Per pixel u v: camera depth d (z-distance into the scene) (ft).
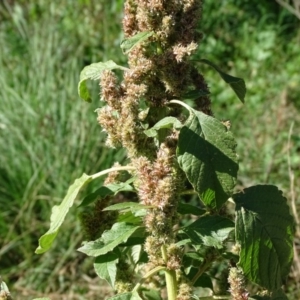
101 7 8.28
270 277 2.41
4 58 7.03
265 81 7.35
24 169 5.48
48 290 4.86
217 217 2.40
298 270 3.71
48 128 5.58
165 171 2.31
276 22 8.61
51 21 7.56
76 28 8.00
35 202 5.43
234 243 2.80
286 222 2.43
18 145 5.58
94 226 2.61
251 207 2.40
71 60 6.55
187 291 2.42
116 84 2.40
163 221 2.30
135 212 2.51
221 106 7.06
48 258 5.06
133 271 2.64
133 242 2.51
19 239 5.23
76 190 2.48
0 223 5.29
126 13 2.49
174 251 2.41
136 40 2.36
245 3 8.82
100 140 5.45
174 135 2.39
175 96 2.43
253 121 6.26
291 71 7.66
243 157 5.71
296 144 5.90
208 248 2.57
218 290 2.66
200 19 2.47
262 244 2.39
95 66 2.55
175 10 2.40
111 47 7.41
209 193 2.29
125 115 2.38
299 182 5.39
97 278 4.84
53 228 2.47
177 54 2.36
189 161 2.29
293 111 6.37
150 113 2.44
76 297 4.70
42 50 6.70
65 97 5.80
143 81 2.41
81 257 5.07
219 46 8.11
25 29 7.59
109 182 2.66
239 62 7.87
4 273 5.07
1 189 5.46
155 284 2.73
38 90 6.07
